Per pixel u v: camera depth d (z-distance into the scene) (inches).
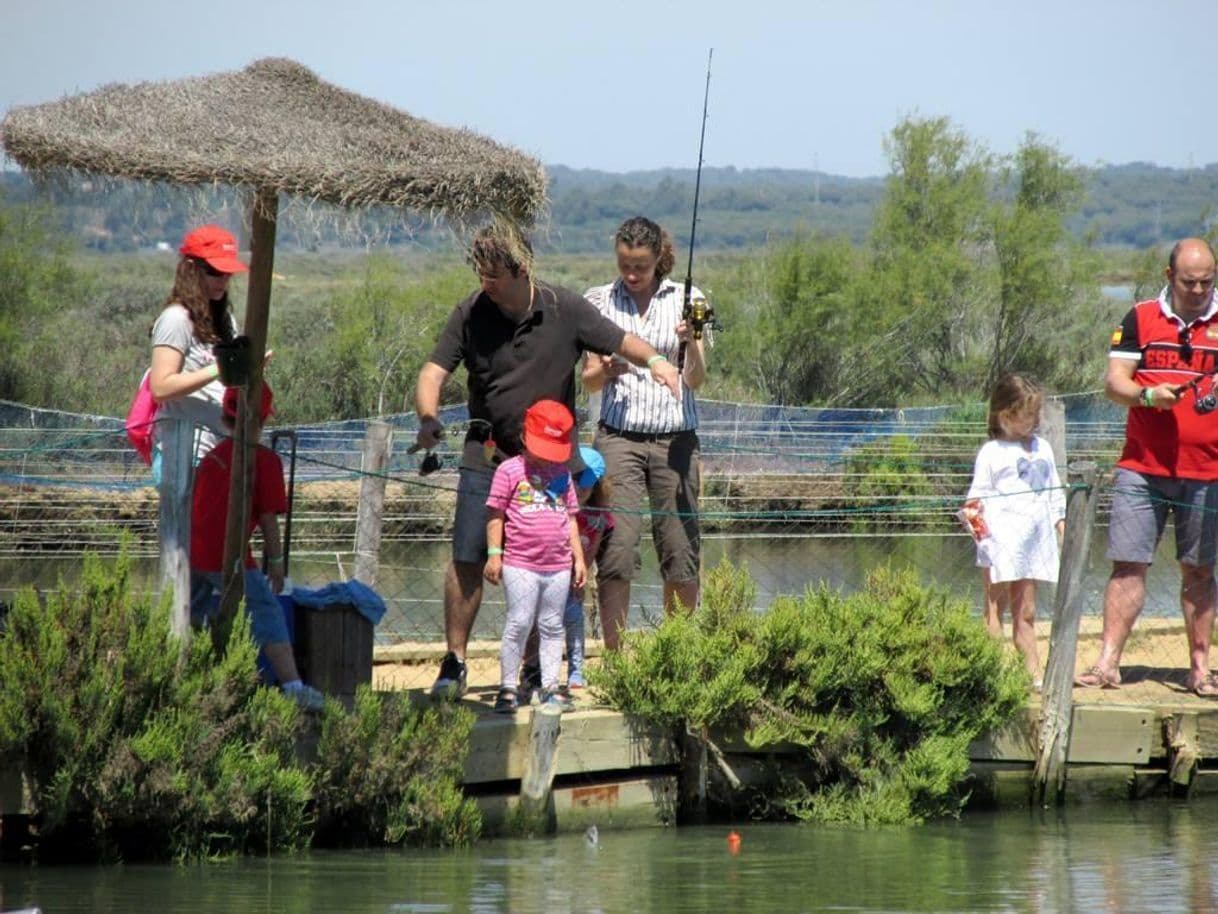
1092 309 3427.7
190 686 665.0
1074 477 863.7
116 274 4318.4
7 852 661.3
